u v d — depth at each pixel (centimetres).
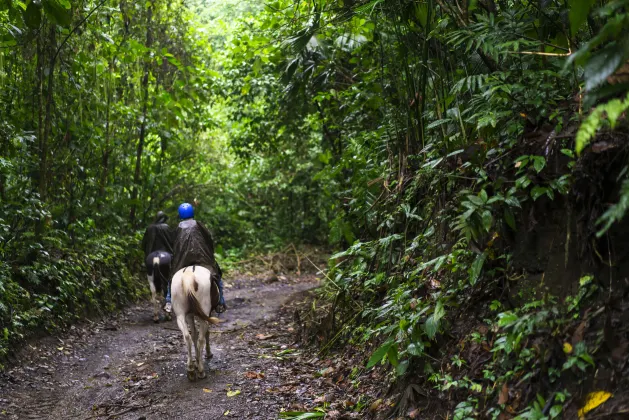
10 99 1043
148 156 1596
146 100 1442
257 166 2228
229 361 824
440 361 506
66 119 1163
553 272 443
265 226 2281
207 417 614
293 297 1336
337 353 766
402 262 662
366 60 943
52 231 1042
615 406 349
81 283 1084
